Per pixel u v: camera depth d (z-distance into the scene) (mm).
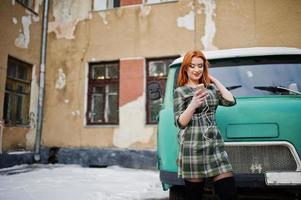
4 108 8477
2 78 8148
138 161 8547
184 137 2137
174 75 3506
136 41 9320
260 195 2965
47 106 9852
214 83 2379
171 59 9039
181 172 2117
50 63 10055
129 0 9594
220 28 8586
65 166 8750
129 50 9352
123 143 8945
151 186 5531
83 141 9359
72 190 4961
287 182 2424
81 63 9789
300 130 2574
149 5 9336
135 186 5512
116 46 9508
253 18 8344
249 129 2641
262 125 2623
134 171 7891
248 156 2615
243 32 8375
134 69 9211
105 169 8219
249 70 3283
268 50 3400
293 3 8086
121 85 9242
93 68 9867
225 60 3406
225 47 8469
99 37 9734
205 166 2049
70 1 10172
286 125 2590
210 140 2086
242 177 2555
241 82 3205
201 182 2162
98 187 5312
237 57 3379
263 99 2906
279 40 8070
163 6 9195
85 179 6305
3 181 5910
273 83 3145
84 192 4785
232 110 2730
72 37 10000
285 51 3365
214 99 2207
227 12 8586
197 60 2268
